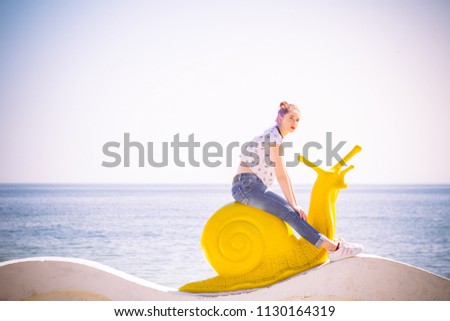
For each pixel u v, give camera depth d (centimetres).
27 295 425
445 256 2061
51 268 427
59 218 3334
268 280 438
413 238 2580
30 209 3912
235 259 438
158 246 2186
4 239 2655
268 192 436
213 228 441
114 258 1889
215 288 441
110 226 2970
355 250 428
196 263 1667
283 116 446
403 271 425
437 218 3294
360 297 426
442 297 426
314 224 444
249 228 437
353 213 3594
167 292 432
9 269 423
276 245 438
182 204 4353
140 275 1475
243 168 444
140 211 3756
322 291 427
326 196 443
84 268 430
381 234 2702
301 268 440
